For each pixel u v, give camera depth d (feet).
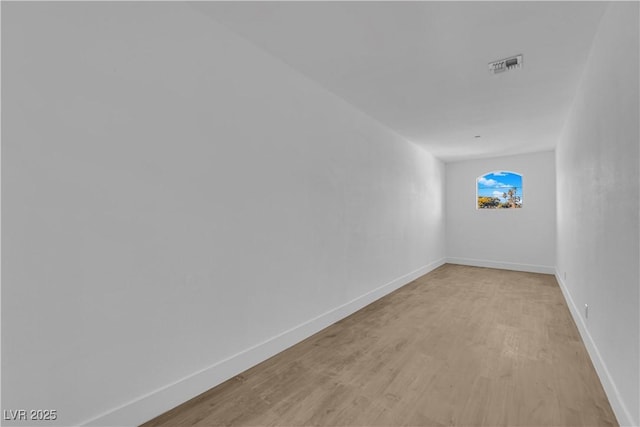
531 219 21.11
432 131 15.70
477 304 13.48
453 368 7.91
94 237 5.29
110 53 5.54
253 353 8.05
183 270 6.56
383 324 11.10
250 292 8.02
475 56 8.44
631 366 5.17
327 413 6.21
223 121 7.39
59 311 4.92
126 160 5.70
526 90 10.62
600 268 7.37
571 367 7.88
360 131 12.81
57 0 4.97
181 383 6.48
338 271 11.44
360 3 6.37
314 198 10.22
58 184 4.92
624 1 5.41
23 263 4.60
